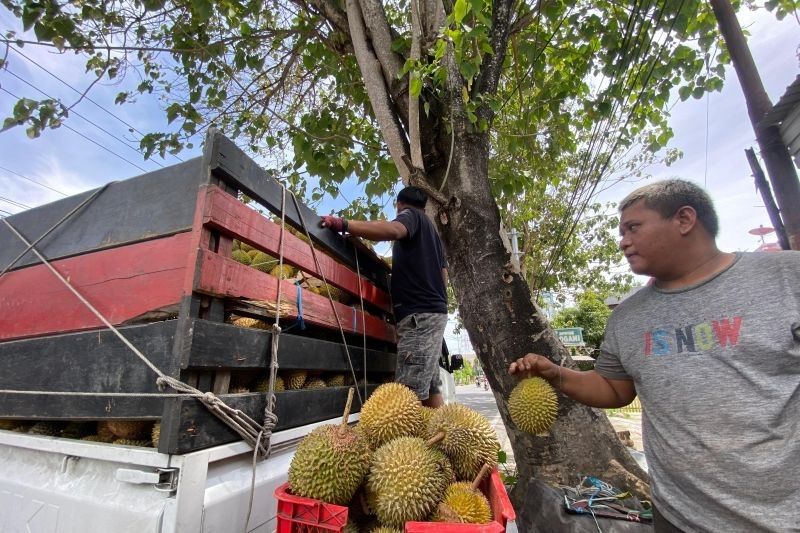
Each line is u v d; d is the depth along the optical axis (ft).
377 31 12.29
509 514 4.26
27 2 11.28
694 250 5.24
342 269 8.39
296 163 18.33
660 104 18.54
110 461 4.75
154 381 4.65
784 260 4.76
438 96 11.37
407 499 4.69
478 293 10.29
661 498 5.17
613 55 16.42
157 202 5.62
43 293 6.25
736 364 4.61
